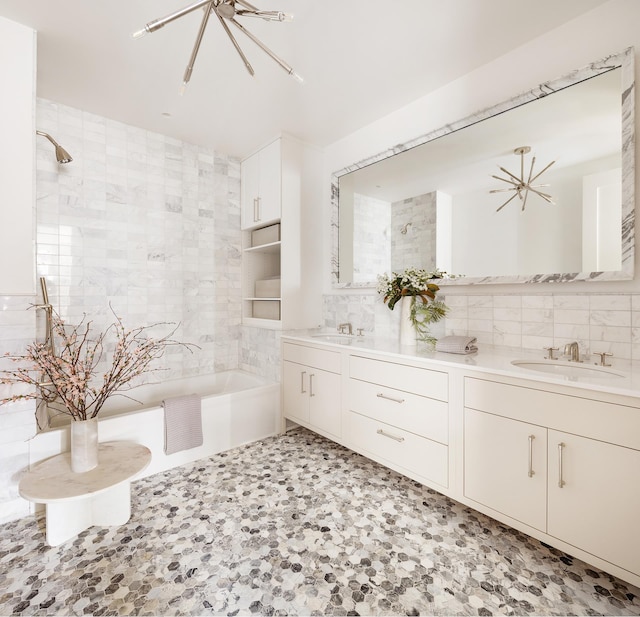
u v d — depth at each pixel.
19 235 1.73
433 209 2.31
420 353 1.95
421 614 1.18
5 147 1.69
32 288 1.77
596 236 1.65
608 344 1.63
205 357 3.19
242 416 2.62
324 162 3.18
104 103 2.41
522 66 1.88
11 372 1.62
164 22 1.18
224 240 3.31
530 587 1.29
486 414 1.54
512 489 1.46
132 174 2.74
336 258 3.03
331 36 1.79
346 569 1.37
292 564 1.40
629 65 1.52
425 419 1.79
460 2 1.58
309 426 2.58
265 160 3.06
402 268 2.50
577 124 1.70
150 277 2.84
